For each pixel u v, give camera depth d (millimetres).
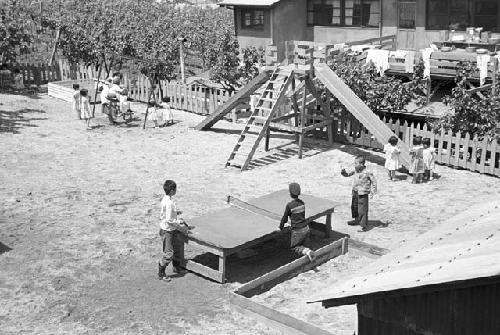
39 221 18438
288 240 17766
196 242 15242
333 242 16812
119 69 36688
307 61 24781
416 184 21906
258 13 37594
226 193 20906
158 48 32594
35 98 33781
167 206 14883
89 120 28469
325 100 26734
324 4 37125
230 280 15398
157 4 45500
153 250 16844
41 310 13867
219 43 33250
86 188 21109
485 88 25469
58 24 37875
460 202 20266
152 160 24188
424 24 33469
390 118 27094
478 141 22844
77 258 16250
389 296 7953
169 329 13211
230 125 29312
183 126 28969
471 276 6906
